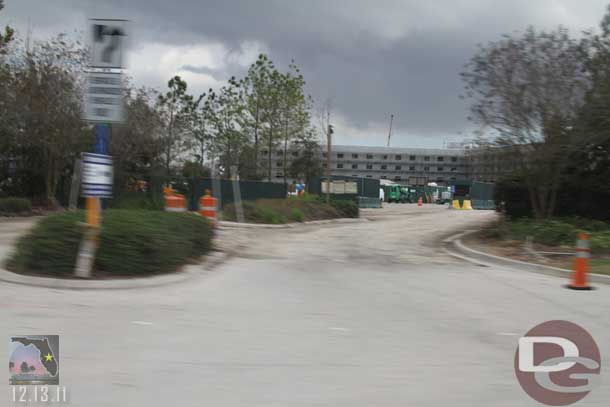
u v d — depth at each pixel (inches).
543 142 642.2
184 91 1608.0
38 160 1103.0
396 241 705.0
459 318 301.7
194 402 181.8
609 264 497.4
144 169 1178.6
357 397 189.8
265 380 203.0
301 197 1170.6
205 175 1544.0
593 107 611.2
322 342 251.6
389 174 3855.8
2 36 1025.5
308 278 419.5
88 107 379.9
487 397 193.5
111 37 379.2
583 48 629.9
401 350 243.0
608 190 720.3
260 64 1631.4
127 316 284.4
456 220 1123.9
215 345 242.1
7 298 310.3
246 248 592.7
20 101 944.3
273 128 1658.5
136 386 194.1
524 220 693.3
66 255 363.3
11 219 868.6
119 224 383.2
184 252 434.6
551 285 410.3
